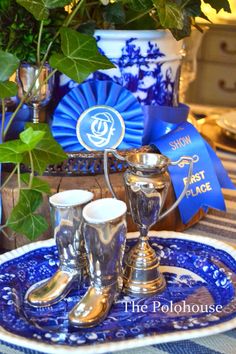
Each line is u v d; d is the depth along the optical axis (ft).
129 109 2.44
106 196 2.19
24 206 2.05
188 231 2.44
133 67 2.46
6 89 2.06
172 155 2.38
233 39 7.52
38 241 2.15
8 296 1.73
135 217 1.84
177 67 2.69
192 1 2.49
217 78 7.77
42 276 1.93
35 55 2.21
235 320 1.54
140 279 1.82
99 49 2.39
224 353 1.49
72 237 1.77
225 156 3.23
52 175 2.36
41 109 2.52
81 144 2.40
